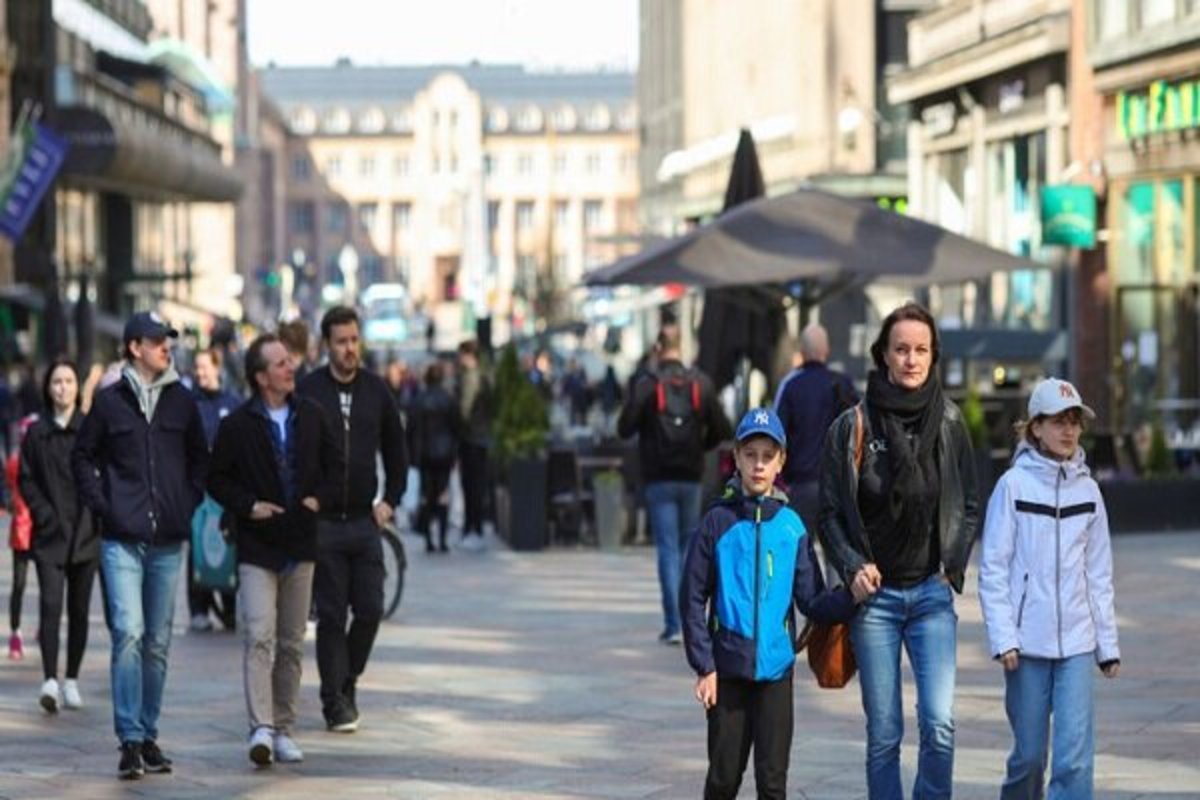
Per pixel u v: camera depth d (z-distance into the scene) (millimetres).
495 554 47656
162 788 21828
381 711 26375
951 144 80312
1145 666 28594
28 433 26781
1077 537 17141
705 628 17328
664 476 31766
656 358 33219
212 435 34188
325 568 24781
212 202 160250
